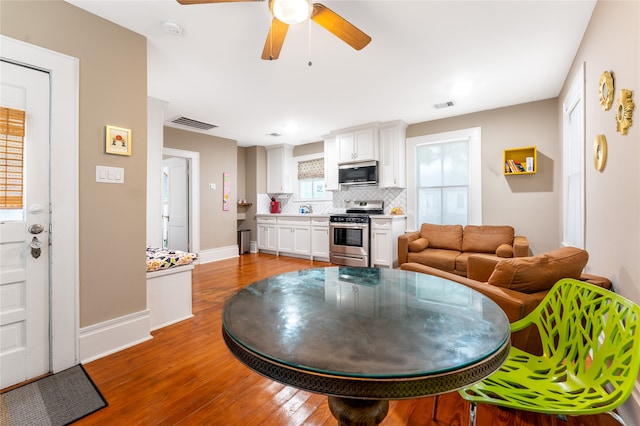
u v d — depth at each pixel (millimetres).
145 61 2326
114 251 2154
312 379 681
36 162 1792
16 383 1723
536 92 3529
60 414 1480
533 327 1433
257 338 834
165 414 1496
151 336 2375
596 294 1217
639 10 1385
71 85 1929
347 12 2049
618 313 1084
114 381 1772
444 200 4586
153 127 3492
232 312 1042
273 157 6535
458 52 2594
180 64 2791
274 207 6523
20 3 1734
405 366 695
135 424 1426
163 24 2158
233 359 2047
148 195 3398
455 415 1500
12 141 1693
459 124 4383
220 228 5719
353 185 5441
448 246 4176
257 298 1203
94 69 2039
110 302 2133
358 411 1053
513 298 1452
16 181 1711
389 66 2848
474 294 1271
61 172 1884
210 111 4195
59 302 1875
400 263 4102
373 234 4699
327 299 1191
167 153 4945
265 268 4855
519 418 1471
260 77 3078
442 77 3102
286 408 1551
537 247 3824
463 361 719
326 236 5312
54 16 1862
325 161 5566
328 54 2619
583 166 2404
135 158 2270
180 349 2180
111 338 2127
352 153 5074
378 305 1119
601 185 2006
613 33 1712
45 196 1827
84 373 1851
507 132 4008
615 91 1711
